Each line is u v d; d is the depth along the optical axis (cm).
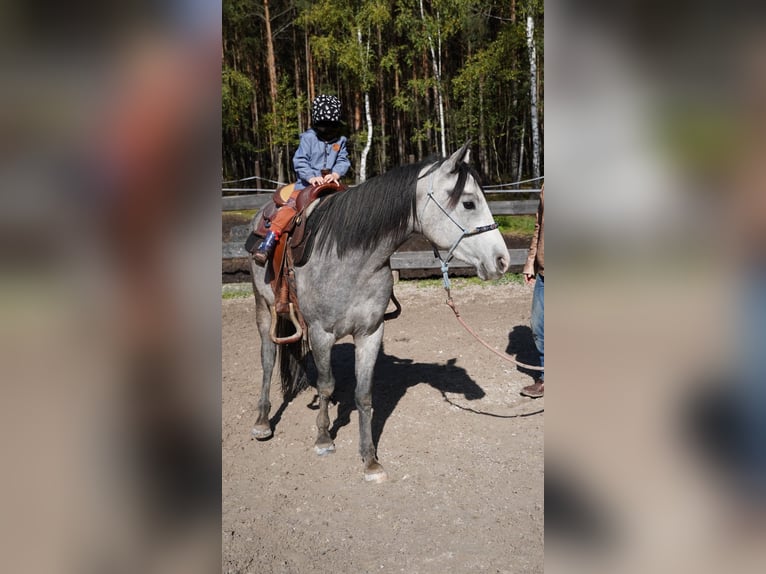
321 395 318
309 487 292
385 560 228
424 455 319
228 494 285
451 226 277
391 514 264
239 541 242
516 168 1875
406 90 1903
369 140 1731
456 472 299
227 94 1720
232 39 1920
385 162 1923
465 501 271
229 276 741
